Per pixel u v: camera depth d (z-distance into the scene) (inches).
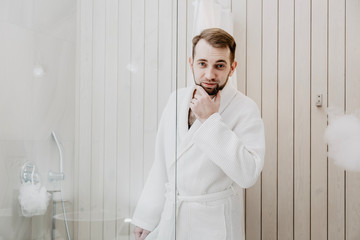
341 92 64.3
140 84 20.2
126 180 19.8
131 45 20.0
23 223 19.5
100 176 19.3
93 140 19.2
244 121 45.0
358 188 63.1
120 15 19.7
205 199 41.1
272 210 67.5
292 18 67.2
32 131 19.4
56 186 19.2
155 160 20.7
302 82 66.4
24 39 19.5
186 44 66.4
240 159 39.6
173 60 21.7
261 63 68.7
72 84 19.0
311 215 65.5
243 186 41.3
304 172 66.0
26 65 19.4
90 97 19.1
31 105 19.4
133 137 20.0
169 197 20.9
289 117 67.0
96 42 19.2
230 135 40.6
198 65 47.3
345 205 63.9
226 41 46.5
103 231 19.3
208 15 56.2
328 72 65.1
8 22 19.7
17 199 19.6
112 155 19.5
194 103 41.0
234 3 69.9
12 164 19.7
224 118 45.8
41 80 19.3
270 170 67.8
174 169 21.1
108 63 19.4
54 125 19.2
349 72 64.1
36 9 19.4
